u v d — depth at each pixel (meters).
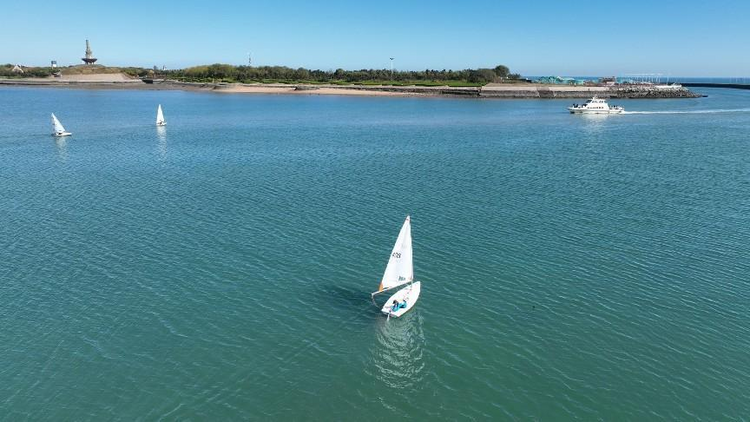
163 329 37.16
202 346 35.44
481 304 41.12
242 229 55.59
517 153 103.44
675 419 29.69
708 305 40.81
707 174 83.62
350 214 61.12
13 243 51.03
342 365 34.09
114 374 32.50
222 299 41.22
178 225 56.59
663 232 55.78
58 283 43.12
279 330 37.50
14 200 65.56
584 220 59.66
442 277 45.41
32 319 37.91
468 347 36.00
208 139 118.88
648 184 76.88
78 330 36.75
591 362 34.38
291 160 94.00
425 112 191.00
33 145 108.19
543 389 32.00
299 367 33.72
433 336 37.19
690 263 47.97
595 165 91.12
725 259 48.81
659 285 43.91
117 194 68.56
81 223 56.94
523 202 66.88
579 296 42.25
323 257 48.94
